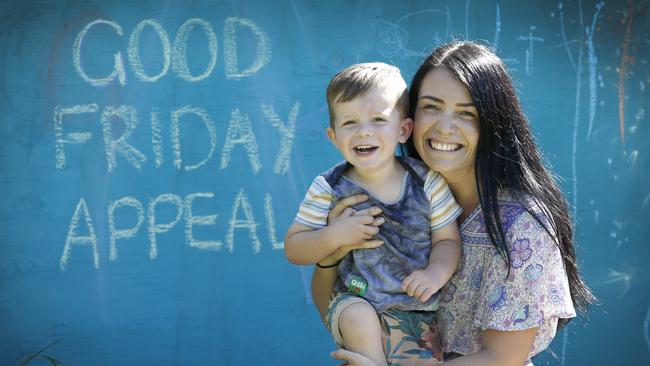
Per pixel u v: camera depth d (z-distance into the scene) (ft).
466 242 9.77
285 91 17.04
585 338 17.46
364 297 9.74
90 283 16.99
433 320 9.86
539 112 17.29
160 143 17.02
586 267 17.43
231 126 17.06
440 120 9.45
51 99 16.93
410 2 17.10
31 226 16.96
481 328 9.37
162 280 17.04
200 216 17.07
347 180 10.09
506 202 9.30
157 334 17.04
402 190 9.95
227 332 17.11
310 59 17.04
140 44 16.96
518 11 17.22
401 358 9.57
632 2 17.31
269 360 17.15
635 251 17.49
